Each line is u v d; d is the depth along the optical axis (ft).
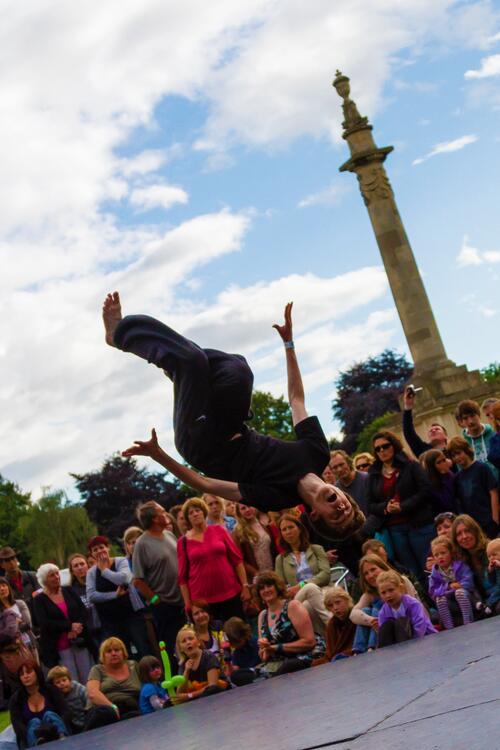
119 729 24.36
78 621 44.32
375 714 14.47
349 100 122.83
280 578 37.83
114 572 44.29
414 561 41.24
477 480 41.27
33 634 47.01
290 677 26.48
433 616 36.83
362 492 42.88
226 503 49.16
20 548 286.66
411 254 120.26
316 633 38.47
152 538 43.47
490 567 35.12
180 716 22.86
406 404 46.42
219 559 41.65
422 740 11.68
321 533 23.77
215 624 40.09
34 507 279.08
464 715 12.57
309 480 23.26
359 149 121.49
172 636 43.45
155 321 24.79
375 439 41.83
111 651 39.58
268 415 232.32
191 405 23.75
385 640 33.71
